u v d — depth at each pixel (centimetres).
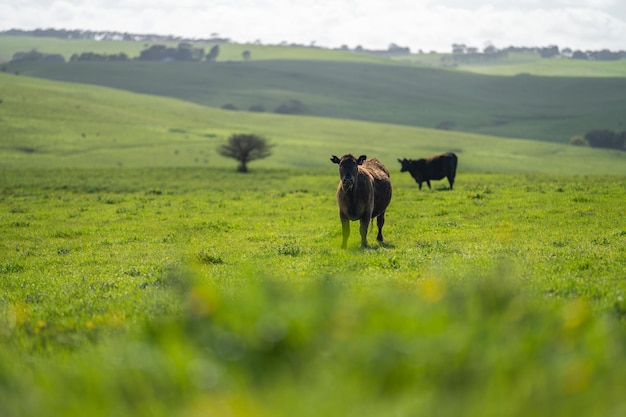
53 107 16425
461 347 404
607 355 450
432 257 1552
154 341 508
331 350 412
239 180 5934
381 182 1966
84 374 472
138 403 404
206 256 1708
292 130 17625
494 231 2073
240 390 392
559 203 2733
